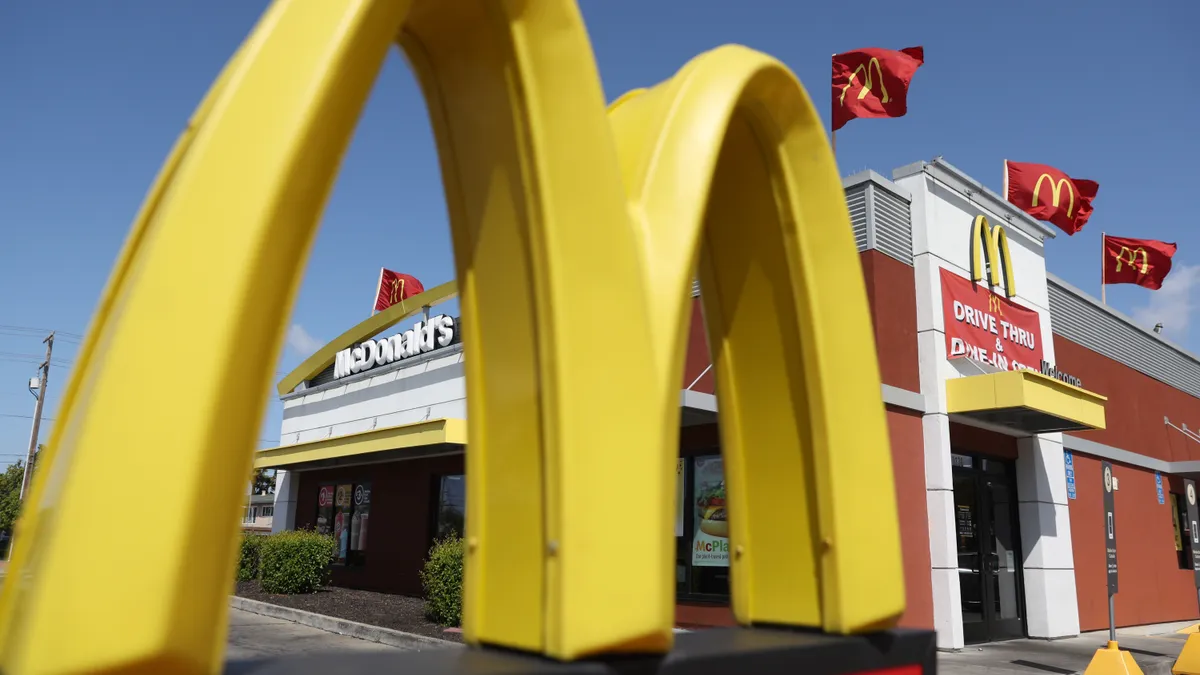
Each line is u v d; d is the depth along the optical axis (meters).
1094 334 18.58
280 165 2.08
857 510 3.94
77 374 2.24
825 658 3.52
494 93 2.91
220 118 2.09
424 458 17.84
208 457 1.93
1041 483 14.84
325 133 2.21
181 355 1.92
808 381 4.01
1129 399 19.53
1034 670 10.53
